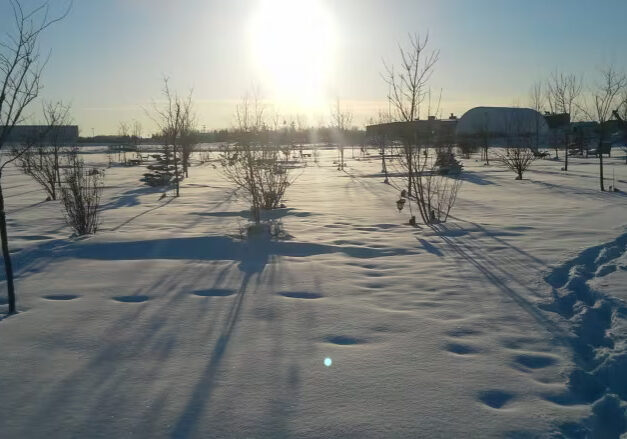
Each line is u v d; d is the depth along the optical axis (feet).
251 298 19.84
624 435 10.82
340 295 20.21
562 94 105.70
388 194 60.44
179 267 24.73
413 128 48.34
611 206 46.52
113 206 51.44
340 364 13.92
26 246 30.86
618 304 18.04
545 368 13.69
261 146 48.29
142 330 16.56
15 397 12.25
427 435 10.55
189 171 111.65
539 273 22.94
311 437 10.50
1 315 18.24
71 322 17.33
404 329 16.48
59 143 79.92
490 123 212.02
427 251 28.09
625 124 127.13
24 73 18.89
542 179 76.69
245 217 42.80
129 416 11.35
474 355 14.48
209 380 13.03
